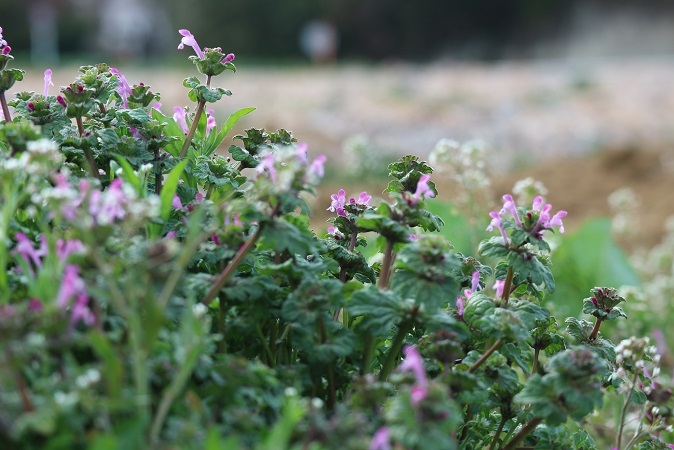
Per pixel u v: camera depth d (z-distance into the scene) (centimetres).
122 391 76
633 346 95
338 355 88
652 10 1238
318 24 1039
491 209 150
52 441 74
